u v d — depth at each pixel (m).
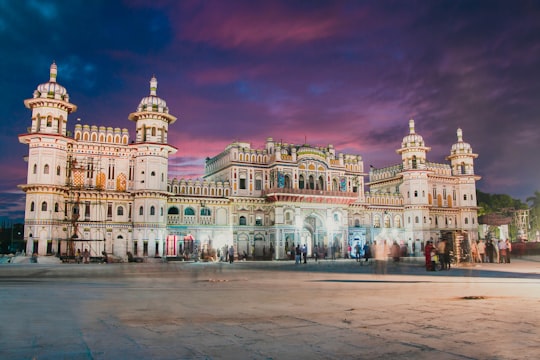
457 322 8.76
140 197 50.88
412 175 70.12
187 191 56.09
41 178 46.25
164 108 53.00
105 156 51.16
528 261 39.41
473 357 6.19
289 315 9.63
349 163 68.25
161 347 6.73
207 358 6.14
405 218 70.56
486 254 38.19
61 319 9.12
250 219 59.31
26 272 27.00
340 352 6.46
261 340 7.21
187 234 55.22
